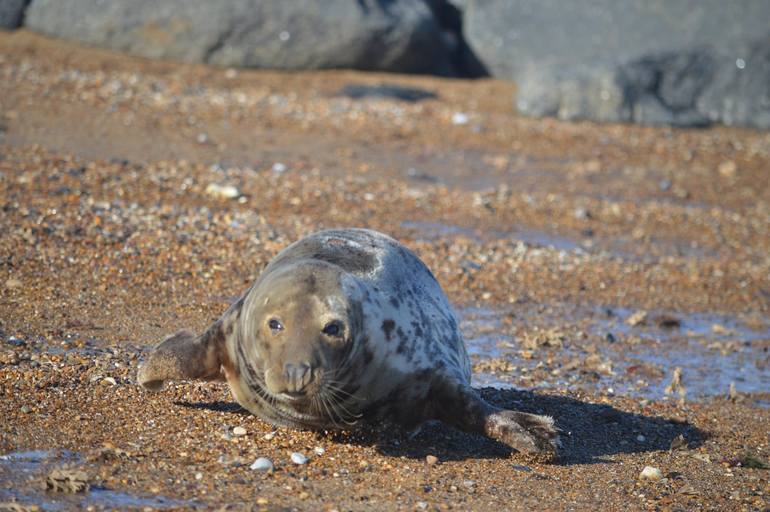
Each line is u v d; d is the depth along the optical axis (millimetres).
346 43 77688
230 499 18844
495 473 21547
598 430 25484
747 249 49875
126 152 51281
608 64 75062
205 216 41125
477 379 28688
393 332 21594
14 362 24953
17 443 20469
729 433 26266
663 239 49938
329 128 63000
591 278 41750
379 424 22531
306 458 21172
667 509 20453
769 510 20812
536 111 72750
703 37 78625
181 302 31828
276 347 19922
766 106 75938
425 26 79562
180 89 66688
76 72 67000
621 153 65938
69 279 32438
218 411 23344
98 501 18172
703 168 64625
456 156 61281
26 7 76188
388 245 23891
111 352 26578
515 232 47688
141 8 75375
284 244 38688
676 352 34094
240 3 75875
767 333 37719
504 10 82875
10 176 42969
